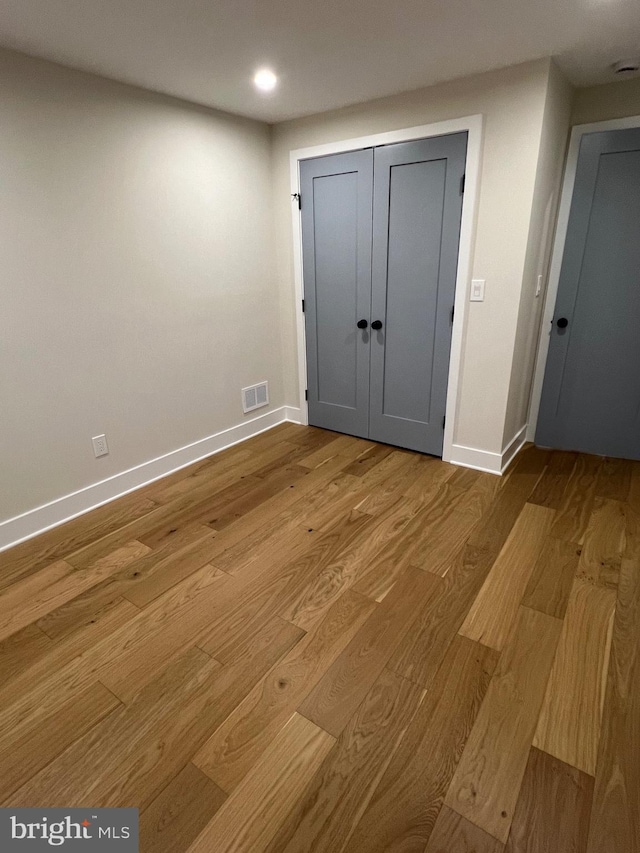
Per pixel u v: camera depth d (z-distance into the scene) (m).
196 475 2.96
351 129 2.77
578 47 2.00
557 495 2.59
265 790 1.19
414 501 2.57
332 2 1.59
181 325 2.86
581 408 3.05
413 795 1.17
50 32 1.75
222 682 1.50
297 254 3.30
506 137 2.29
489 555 2.09
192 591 1.91
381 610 1.79
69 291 2.25
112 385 2.55
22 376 2.15
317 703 1.42
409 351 3.01
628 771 1.21
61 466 2.39
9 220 1.99
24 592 1.92
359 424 3.44
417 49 1.99
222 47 1.92
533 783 1.19
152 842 1.09
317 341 3.45
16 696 1.46
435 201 2.60
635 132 2.45
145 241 2.55
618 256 2.67
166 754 1.28
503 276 2.50
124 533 2.33
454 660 1.56
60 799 1.18
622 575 1.94
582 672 1.50
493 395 2.74
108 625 1.74
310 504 2.57
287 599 1.86
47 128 2.04
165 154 2.55
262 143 3.12
